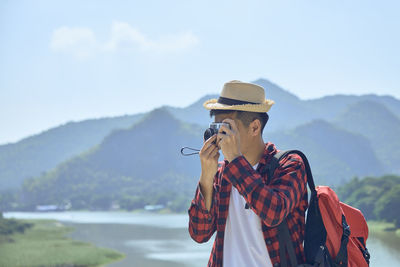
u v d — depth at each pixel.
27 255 52.72
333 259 1.98
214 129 2.08
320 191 2.02
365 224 2.12
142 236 99.56
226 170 1.92
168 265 51.50
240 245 2.10
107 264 51.78
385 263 37.78
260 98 2.19
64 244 69.25
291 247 2.00
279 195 1.87
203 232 2.28
